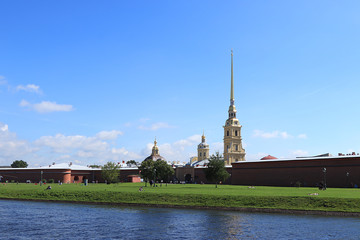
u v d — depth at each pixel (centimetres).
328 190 6719
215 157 9419
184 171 13700
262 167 10200
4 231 3409
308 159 9112
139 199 5612
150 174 9556
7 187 8275
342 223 3688
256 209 4594
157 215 4309
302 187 8575
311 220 3881
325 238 3020
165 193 5784
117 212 4600
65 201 5994
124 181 14300
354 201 4444
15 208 5103
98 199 5900
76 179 13775
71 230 3438
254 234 3192
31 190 6969
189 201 5244
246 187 8512
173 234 3234
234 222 3788
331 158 8606
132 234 3253
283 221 3828
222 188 7819
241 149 19638
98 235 3222
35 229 3497
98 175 14250
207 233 3256
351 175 8181
